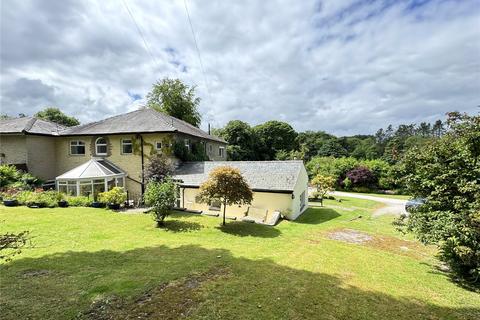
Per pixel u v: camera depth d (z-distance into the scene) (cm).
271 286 592
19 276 602
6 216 1224
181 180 1759
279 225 1386
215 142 2988
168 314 446
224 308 476
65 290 527
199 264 730
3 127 2012
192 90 4159
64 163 2172
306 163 4316
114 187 1717
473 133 690
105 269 664
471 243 643
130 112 2380
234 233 1176
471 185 652
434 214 730
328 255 894
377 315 483
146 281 586
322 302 523
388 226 1455
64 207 1501
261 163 1838
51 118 4412
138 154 1989
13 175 1752
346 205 2259
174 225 1256
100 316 431
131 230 1123
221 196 1260
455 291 621
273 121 5972
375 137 9731
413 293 597
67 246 866
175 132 1914
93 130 2075
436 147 788
